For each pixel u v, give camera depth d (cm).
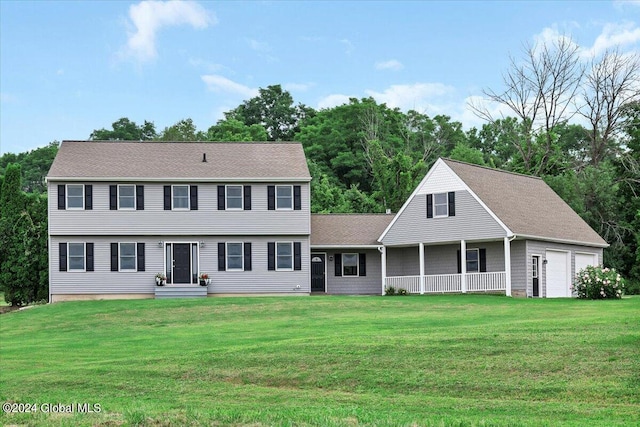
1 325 3816
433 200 4753
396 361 2336
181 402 2048
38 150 10100
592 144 7244
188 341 3008
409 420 1722
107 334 3394
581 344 2328
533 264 4588
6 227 4953
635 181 6028
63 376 2384
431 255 4975
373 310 3794
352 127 9200
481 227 4547
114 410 1875
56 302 4550
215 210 4850
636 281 5706
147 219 4794
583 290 4166
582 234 4966
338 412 1814
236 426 1648
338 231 5159
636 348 2253
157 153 5038
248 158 5050
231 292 4838
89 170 4784
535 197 5091
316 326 3247
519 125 8138
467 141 9919
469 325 2967
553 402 1953
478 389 2088
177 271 4822
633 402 1922
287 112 10562
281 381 2269
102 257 4772
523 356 2273
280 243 4900
